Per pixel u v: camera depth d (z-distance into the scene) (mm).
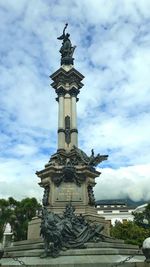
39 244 22016
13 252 21484
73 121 32938
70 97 34469
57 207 27250
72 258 18953
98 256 19219
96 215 27031
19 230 55844
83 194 27984
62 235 20750
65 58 36656
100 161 29688
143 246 14344
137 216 47312
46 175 29109
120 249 20859
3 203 58125
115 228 44188
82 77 35844
